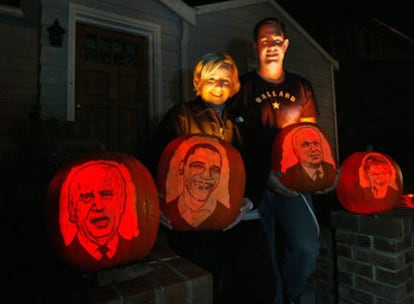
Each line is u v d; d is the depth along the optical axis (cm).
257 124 203
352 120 942
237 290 201
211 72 186
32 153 252
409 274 182
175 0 429
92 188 121
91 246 116
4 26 342
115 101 401
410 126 1003
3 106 334
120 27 401
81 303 99
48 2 352
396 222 176
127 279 115
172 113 193
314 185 182
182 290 113
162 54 429
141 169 138
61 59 356
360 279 194
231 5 492
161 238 213
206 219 158
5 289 113
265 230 205
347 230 203
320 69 638
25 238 193
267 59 207
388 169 197
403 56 1003
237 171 167
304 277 190
